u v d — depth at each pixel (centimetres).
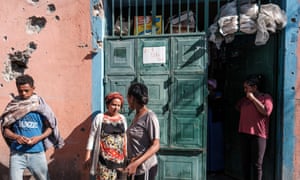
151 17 384
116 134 292
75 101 386
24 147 306
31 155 308
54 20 388
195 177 361
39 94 394
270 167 358
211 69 472
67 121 388
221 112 466
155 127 239
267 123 344
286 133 338
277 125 348
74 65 385
